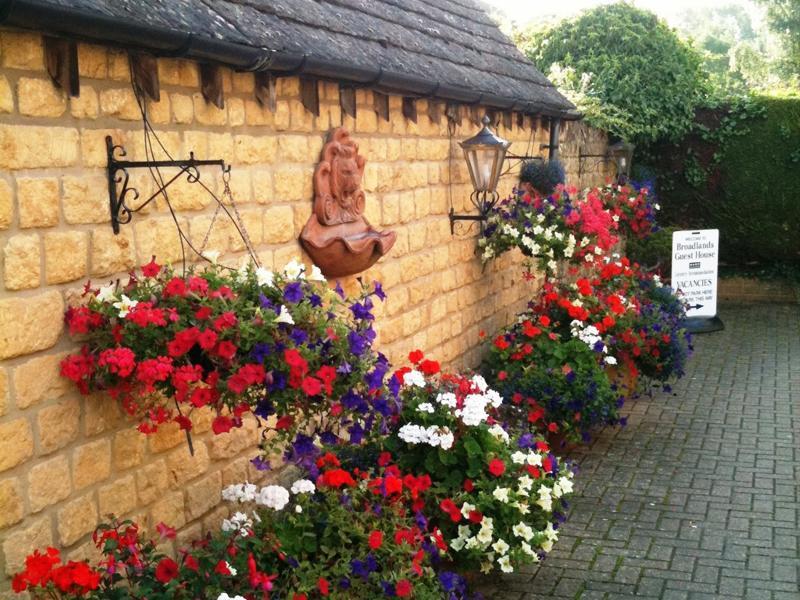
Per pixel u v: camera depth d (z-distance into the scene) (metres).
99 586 3.37
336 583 3.96
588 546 5.73
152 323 3.38
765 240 14.70
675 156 14.80
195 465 4.32
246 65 4.13
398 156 6.42
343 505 4.28
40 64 3.25
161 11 3.65
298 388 3.56
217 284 3.67
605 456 7.47
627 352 8.18
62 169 3.38
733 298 15.16
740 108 14.37
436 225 7.20
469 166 7.14
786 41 23.05
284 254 4.95
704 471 7.11
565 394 7.03
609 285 8.52
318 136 5.26
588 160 12.25
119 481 3.79
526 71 9.40
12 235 3.16
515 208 8.19
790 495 6.59
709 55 19.41
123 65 3.67
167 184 3.82
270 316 3.51
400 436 4.82
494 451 4.98
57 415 3.41
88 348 3.47
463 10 9.15
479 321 8.34
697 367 10.62
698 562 5.49
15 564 3.23
